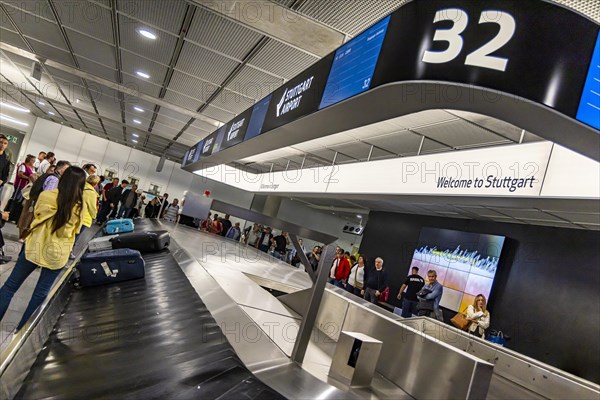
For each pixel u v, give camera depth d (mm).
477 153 3832
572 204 3148
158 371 1994
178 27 4777
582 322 6945
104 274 3807
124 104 10547
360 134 6129
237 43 4785
